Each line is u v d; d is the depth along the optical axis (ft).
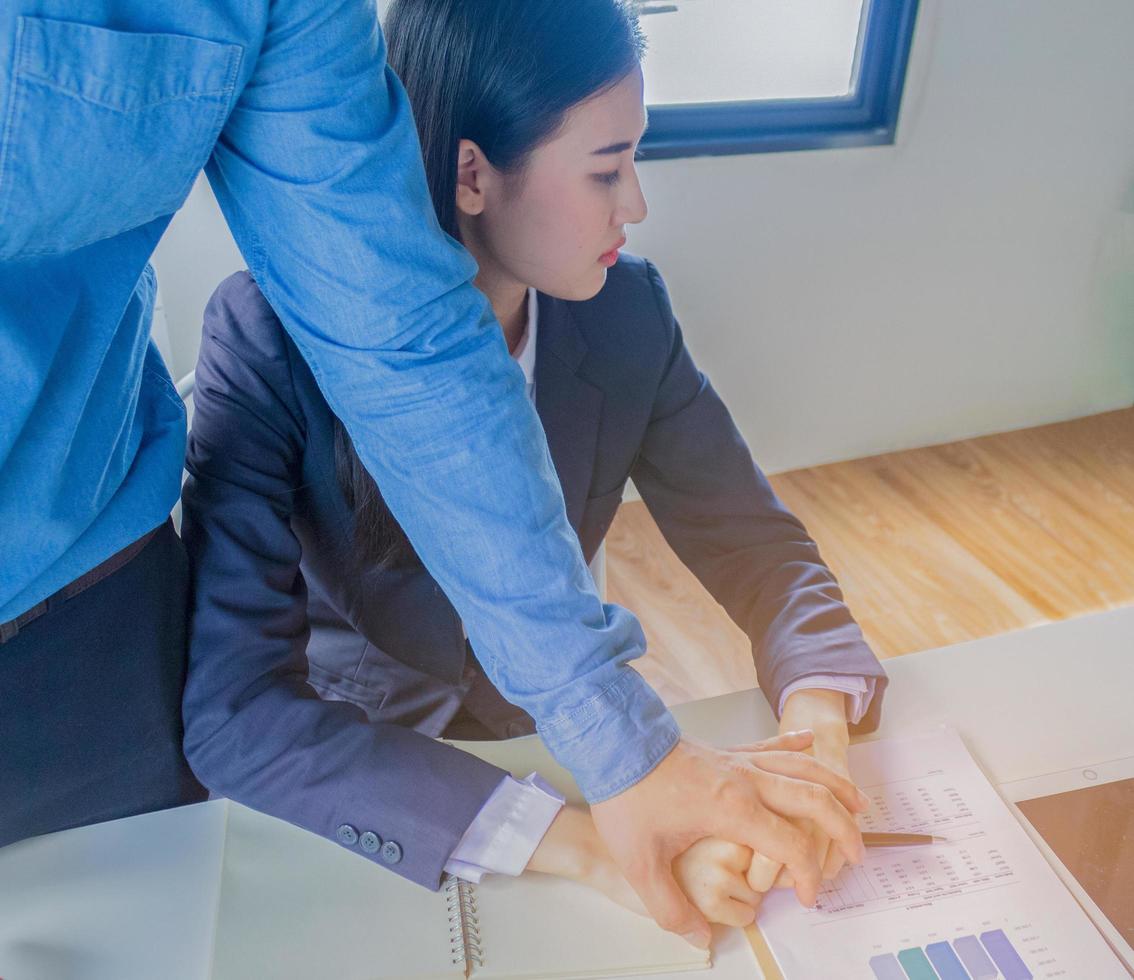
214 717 2.74
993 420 9.25
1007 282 8.59
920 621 7.15
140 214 2.01
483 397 2.20
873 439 9.02
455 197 2.83
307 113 1.94
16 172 1.76
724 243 7.84
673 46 7.61
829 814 2.40
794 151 7.59
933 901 2.38
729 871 2.37
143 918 2.41
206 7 1.77
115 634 2.62
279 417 3.02
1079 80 7.89
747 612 3.44
